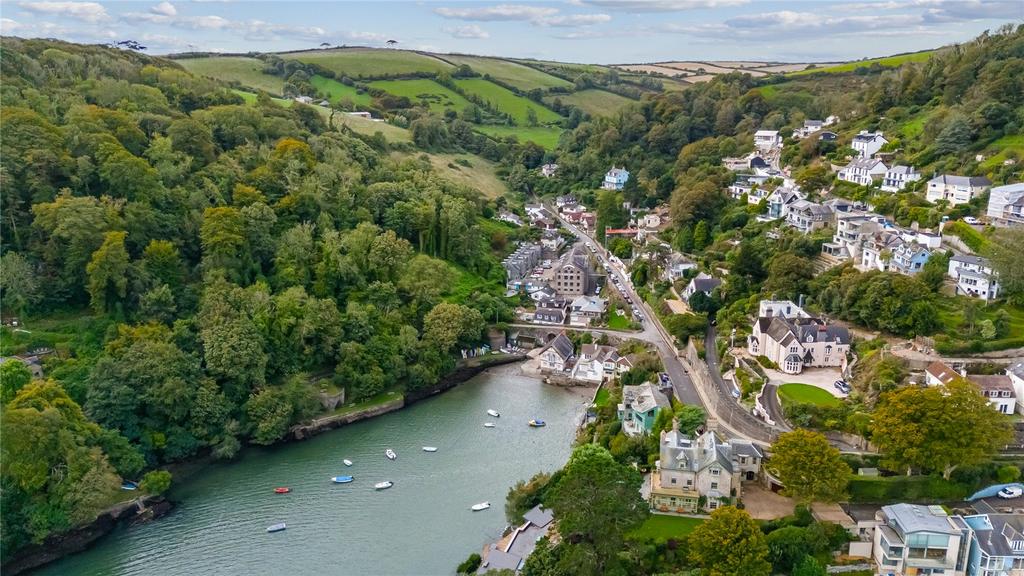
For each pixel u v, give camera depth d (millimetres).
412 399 181500
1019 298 148000
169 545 119812
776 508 112812
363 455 150250
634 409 146375
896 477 114625
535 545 112938
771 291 179875
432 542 119188
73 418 131250
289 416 158375
